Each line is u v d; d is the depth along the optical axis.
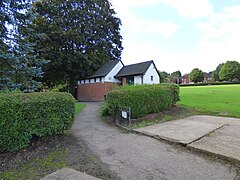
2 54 8.67
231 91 21.17
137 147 4.79
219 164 3.68
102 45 25.64
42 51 20.61
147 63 23.95
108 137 5.75
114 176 3.24
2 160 3.87
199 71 62.22
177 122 7.78
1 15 9.23
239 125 6.88
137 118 8.20
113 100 7.94
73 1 23.16
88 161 3.90
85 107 14.86
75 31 22.22
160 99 9.43
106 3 26.62
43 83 26.30
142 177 3.20
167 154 4.28
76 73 25.17
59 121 5.14
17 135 4.23
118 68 25.64
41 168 3.56
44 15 22.09
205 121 7.85
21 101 4.34
